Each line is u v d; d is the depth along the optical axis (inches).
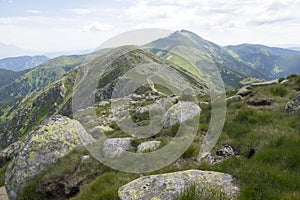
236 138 428.8
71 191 422.9
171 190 268.5
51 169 461.7
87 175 422.3
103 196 306.0
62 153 481.4
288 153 317.4
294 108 491.5
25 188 450.6
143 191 278.5
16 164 495.2
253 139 406.6
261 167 291.0
